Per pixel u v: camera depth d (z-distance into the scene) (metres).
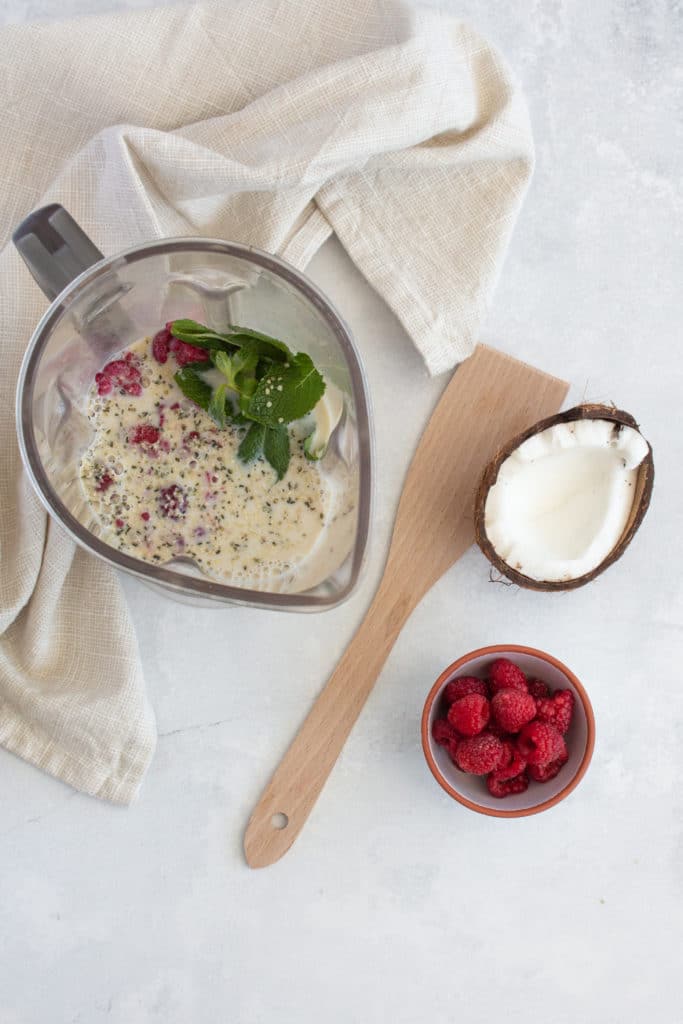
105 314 0.70
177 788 0.77
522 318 0.78
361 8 0.74
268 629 0.77
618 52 0.77
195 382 0.71
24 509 0.73
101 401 0.72
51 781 0.77
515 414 0.76
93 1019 0.77
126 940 0.77
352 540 0.68
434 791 0.77
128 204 0.73
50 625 0.76
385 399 0.77
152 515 0.71
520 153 0.75
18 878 0.77
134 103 0.74
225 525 0.71
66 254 0.67
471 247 0.75
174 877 0.77
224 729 0.77
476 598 0.77
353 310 0.77
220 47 0.74
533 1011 0.78
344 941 0.78
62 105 0.74
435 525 0.76
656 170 0.78
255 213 0.75
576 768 0.73
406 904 0.78
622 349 0.78
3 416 0.74
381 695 0.77
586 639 0.78
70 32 0.73
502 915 0.78
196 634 0.77
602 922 0.78
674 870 0.78
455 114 0.73
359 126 0.72
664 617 0.78
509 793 0.74
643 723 0.78
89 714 0.75
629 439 0.71
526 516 0.75
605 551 0.73
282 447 0.70
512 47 0.77
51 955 0.77
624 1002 0.78
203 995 0.77
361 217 0.76
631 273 0.78
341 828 0.78
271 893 0.78
